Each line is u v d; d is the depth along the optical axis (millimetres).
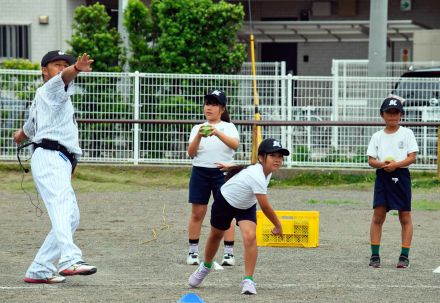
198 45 51906
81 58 21000
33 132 22344
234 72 52750
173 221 33562
